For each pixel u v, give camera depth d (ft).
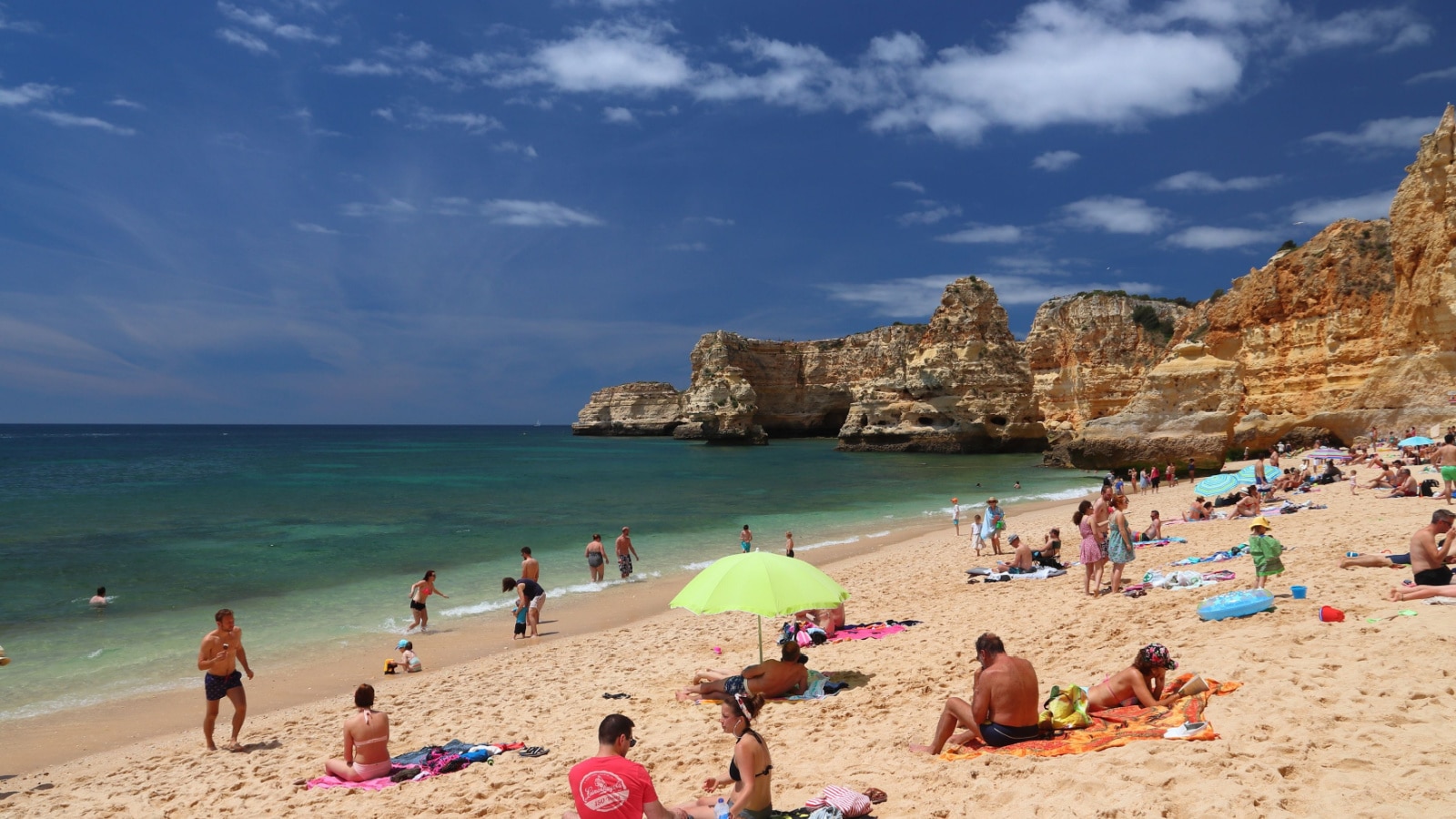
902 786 21.01
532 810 23.66
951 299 294.25
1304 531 57.72
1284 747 18.86
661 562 82.12
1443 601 29.30
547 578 75.36
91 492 164.45
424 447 428.56
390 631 56.44
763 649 43.88
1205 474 149.07
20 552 90.68
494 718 34.86
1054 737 22.40
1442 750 17.62
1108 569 54.34
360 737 28.17
